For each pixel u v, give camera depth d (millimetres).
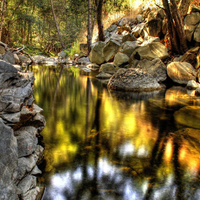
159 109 4742
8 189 1295
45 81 8539
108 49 13547
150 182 1988
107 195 1790
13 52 3217
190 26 9586
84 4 19188
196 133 3262
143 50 9336
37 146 2412
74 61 17781
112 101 5480
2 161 1336
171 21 9391
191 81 7484
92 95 6180
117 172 2127
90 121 3773
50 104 4930
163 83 8508
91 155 2451
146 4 19047
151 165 2281
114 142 2867
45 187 1849
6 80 1953
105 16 25156
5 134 1442
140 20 18375
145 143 2865
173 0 8766
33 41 36125
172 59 9688
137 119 3980
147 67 8922
